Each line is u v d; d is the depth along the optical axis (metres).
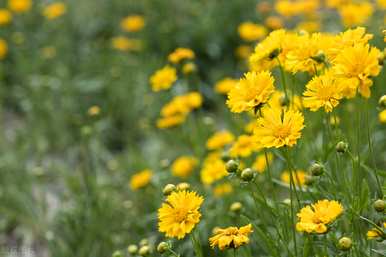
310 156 3.86
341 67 2.60
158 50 7.77
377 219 2.86
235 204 3.53
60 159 6.27
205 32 7.62
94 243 4.64
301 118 2.54
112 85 6.88
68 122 6.54
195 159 4.66
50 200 5.55
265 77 2.68
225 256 3.97
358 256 2.66
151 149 5.77
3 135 6.26
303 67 2.92
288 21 7.69
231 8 7.82
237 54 7.41
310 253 2.96
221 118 6.51
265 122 2.57
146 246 3.44
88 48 7.79
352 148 3.44
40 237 5.15
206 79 7.29
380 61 2.90
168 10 8.00
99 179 5.47
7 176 5.53
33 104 6.70
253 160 4.07
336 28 6.91
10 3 8.16
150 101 6.56
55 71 7.30
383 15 5.63
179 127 5.34
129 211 4.74
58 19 8.29
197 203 2.60
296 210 3.05
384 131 4.51
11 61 7.96
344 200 2.89
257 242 3.38
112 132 6.57
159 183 4.69
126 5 8.48
